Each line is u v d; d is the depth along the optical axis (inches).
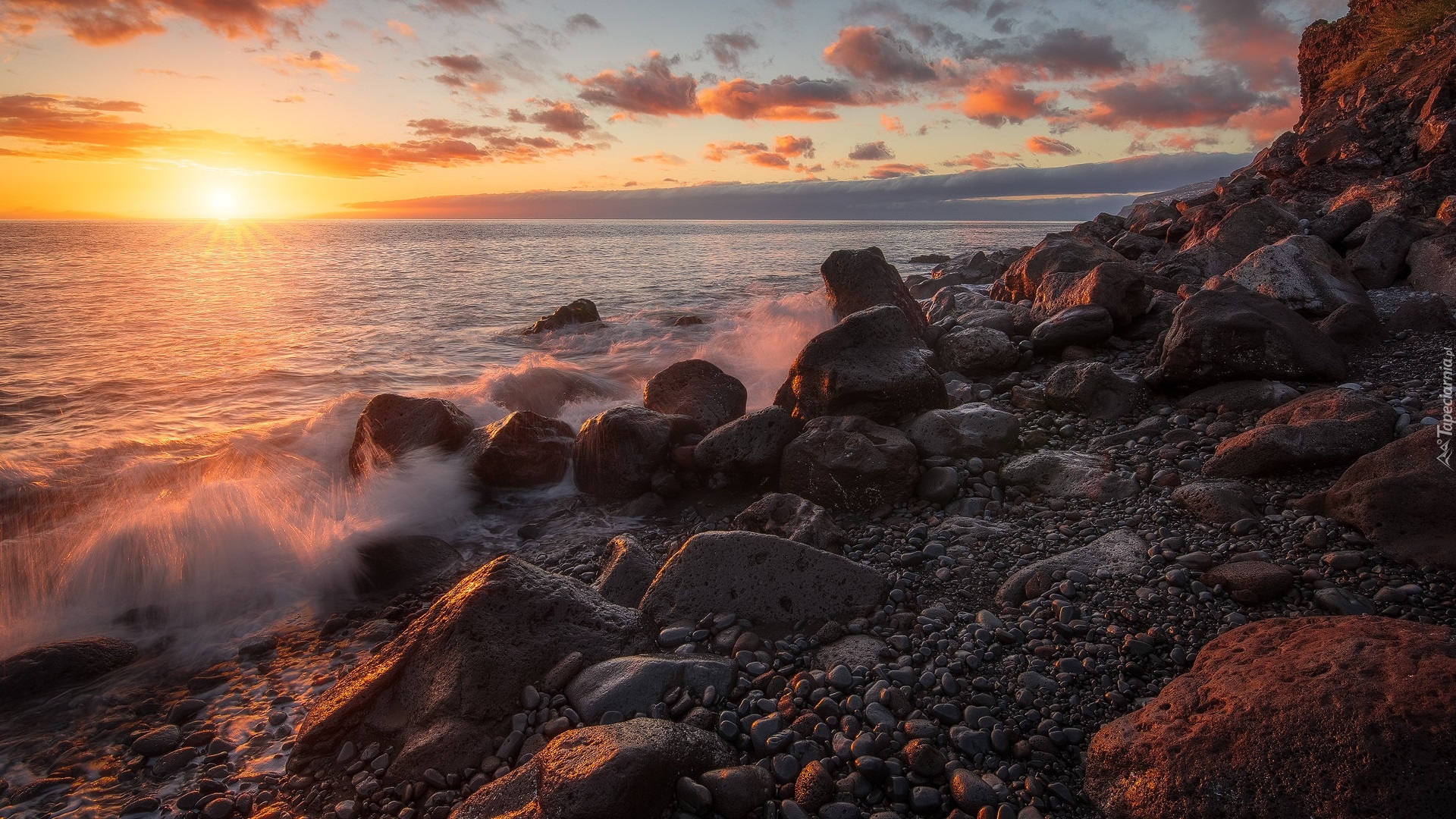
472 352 737.6
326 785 161.3
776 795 143.9
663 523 305.0
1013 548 235.1
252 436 421.7
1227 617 180.2
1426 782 109.3
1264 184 761.0
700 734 152.6
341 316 978.1
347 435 409.4
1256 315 319.9
